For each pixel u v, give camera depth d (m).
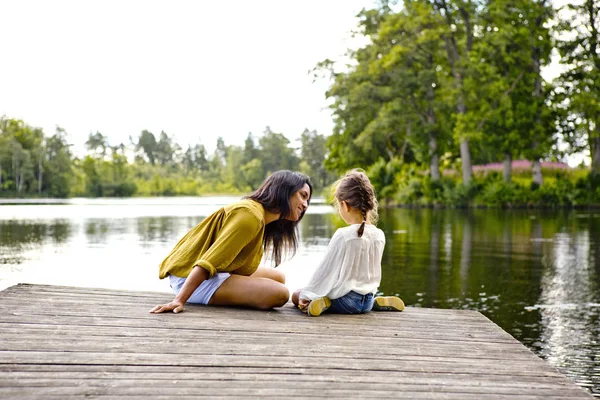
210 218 4.31
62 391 2.63
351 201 4.34
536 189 35.28
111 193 109.75
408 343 3.67
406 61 40.66
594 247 13.86
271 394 2.71
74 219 25.16
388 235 17.17
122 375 2.84
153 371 2.91
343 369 3.11
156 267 10.35
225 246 4.07
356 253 4.32
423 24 37.97
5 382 2.69
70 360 3.00
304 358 3.24
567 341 5.86
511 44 36.78
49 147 101.81
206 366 3.02
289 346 3.43
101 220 24.53
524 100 36.69
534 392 2.94
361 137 41.16
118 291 4.61
